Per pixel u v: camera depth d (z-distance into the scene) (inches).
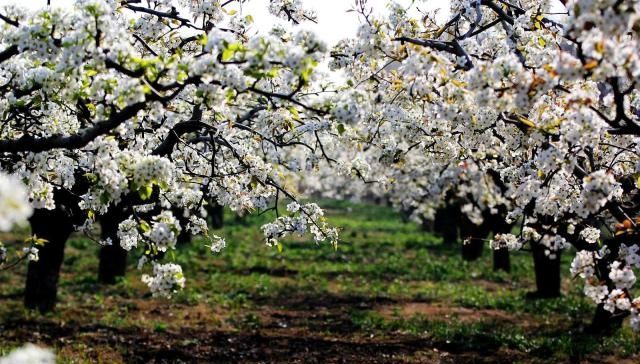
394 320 556.4
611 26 145.9
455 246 1163.3
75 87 193.5
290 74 175.8
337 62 277.4
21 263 785.6
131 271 796.0
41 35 170.6
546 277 658.8
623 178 283.1
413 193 829.2
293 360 434.6
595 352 449.1
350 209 2022.6
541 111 210.4
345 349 464.1
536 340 480.1
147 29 275.1
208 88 172.1
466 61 226.5
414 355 448.8
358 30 232.8
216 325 534.0
